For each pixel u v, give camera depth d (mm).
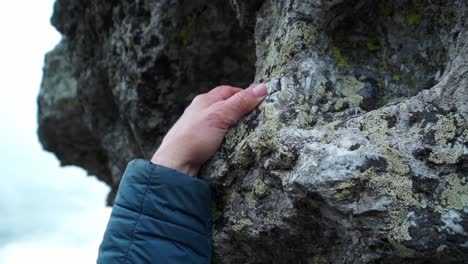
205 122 477
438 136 390
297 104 456
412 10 471
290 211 426
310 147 408
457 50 411
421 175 382
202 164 489
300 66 472
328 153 398
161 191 462
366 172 384
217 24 714
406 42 476
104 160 1168
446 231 368
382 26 490
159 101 771
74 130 1116
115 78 833
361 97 466
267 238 457
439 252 370
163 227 458
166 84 758
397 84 474
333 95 467
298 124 438
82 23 893
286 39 486
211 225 483
